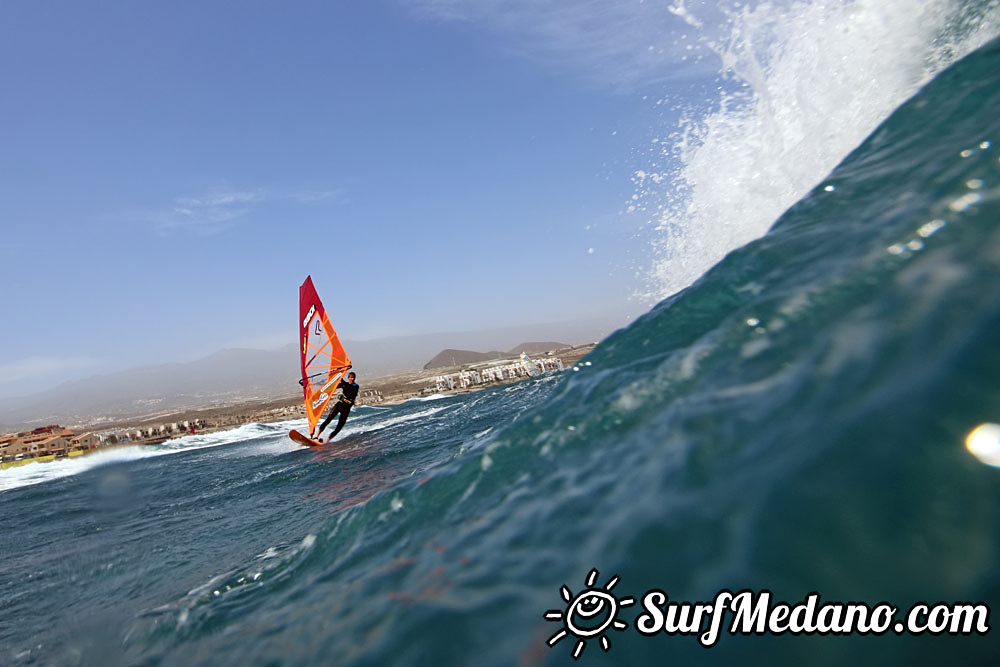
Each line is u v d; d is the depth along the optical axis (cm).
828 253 218
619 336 309
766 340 196
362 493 636
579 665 120
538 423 269
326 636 189
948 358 131
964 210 182
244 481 938
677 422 186
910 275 171
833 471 123
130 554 546
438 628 155
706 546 128
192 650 233
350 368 1494
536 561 165
